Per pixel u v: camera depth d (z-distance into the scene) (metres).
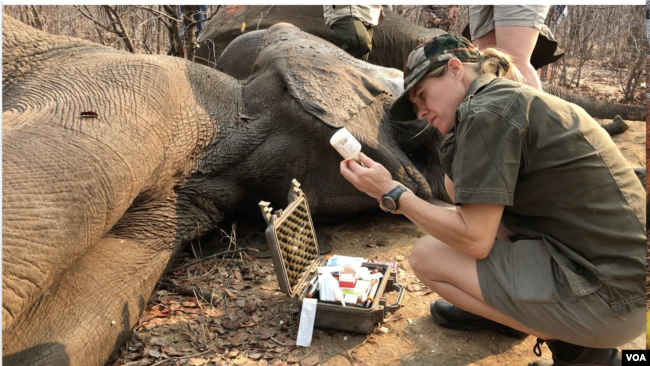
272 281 3.30
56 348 2.29
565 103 2.11
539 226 2.22
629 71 8.76
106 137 2.65
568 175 2.03
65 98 2.86
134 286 2.83
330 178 3.74
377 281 2.88
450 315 2.78
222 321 2.87
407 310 2.99
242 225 3.99
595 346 2.21
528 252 2.22
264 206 2.60
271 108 3.71
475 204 2.04
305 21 6.58
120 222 3.10
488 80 2.15
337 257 3.11
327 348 2.65
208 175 3.56
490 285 2.26
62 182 2.36
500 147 1.99
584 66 11.84
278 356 2.58
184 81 3.50
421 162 4.10
